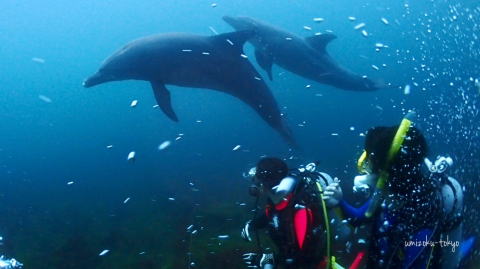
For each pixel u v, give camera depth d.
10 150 37.84
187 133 29.80
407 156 1.79
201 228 7.18
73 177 16.52
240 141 20.78
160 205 9.55
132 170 15.98
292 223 2.46
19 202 12.62
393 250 1.89
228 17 9.57
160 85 7.65
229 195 9.74
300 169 2.58
